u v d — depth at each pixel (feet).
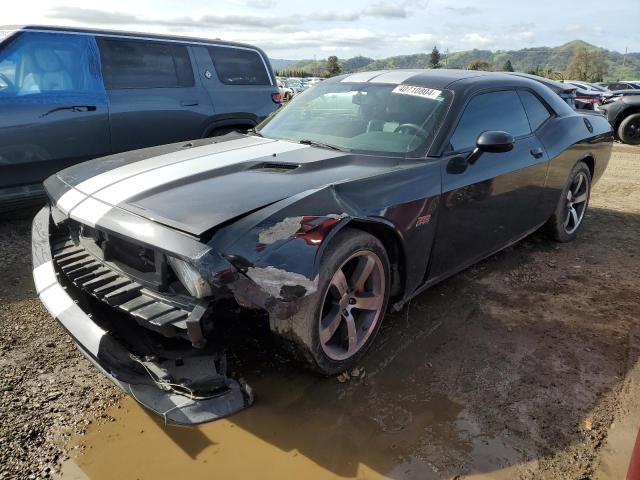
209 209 7.48
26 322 10.45
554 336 10.57
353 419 7.93
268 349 9.49
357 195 8.61
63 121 16.26
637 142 42.60
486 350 9.95
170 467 6.96
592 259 14.99
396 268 9.74
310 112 12.40
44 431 7.50
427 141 10.48
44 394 8.29
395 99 11.59
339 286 8.36
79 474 6.81
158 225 7.31
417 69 13.03
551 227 15.56
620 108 42.50
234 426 7.72
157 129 18.65
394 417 8.00
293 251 7.16
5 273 12.67
